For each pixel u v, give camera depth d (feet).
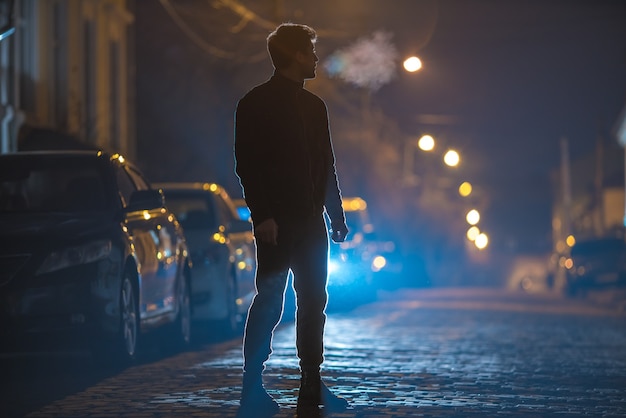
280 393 34.40
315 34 30.42
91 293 41.11
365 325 74.95
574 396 36.24
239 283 65.67
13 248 40.96
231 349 52.90
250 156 29.66
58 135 99.30
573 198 353.92
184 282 53.98
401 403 32.81
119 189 46.34
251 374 30.04
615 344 62.08
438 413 30.68
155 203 45.83
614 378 42.60
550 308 117.70
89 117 118.52
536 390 37.76
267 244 29.68
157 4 150.00
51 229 41.88
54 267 40.96
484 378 41.34
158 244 49.11
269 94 29.86
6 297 40.42
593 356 53.52
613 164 291.99
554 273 295.07
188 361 46.39
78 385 37.91
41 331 40.57
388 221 281.13
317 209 30.22
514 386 38.88
